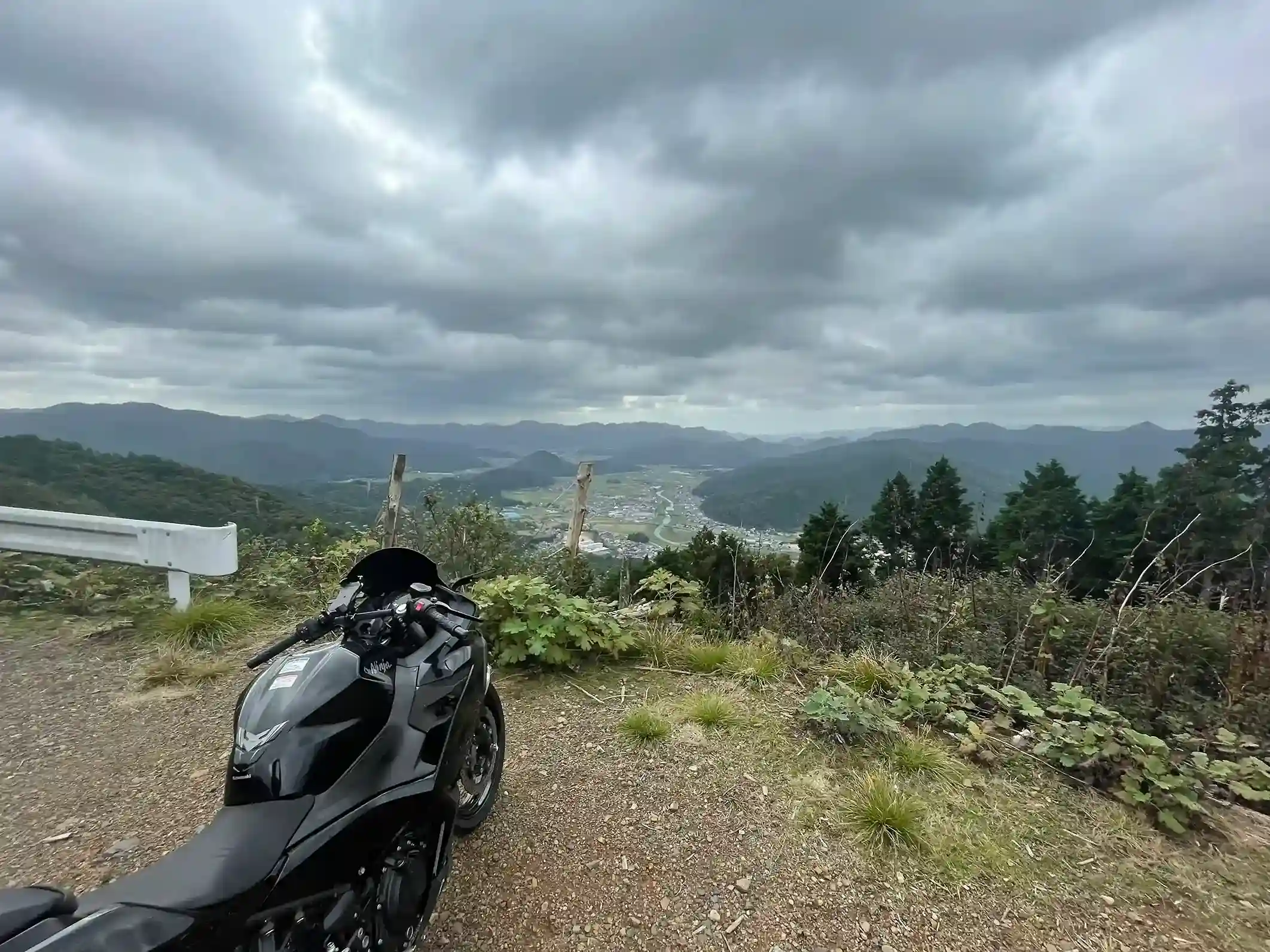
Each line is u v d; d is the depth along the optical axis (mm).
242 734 2008
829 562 7598
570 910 2730
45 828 3205
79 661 5203
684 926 2680
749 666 5152
